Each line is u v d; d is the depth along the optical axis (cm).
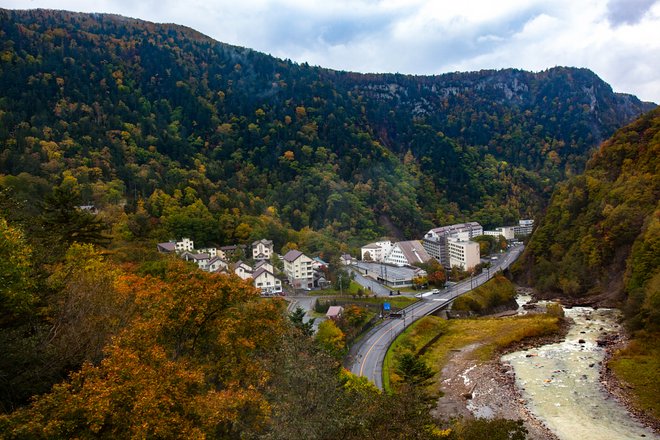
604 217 12725
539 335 8956
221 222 15800
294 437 2061
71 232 6003
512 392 6341
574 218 14038
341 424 2139
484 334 9144
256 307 3288
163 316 2677
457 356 8044
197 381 2348
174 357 2778
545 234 14588
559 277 13038
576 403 5878
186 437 2028
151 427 1945
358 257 17300
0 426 1703
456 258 16300
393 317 9825
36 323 2666
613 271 11844
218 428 2566
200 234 14738
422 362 5719
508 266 15538
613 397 5991
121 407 1973
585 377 6712
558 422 5394
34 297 2672
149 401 1927
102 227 6425
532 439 5003
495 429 3055
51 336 2608
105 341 2688
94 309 2939
